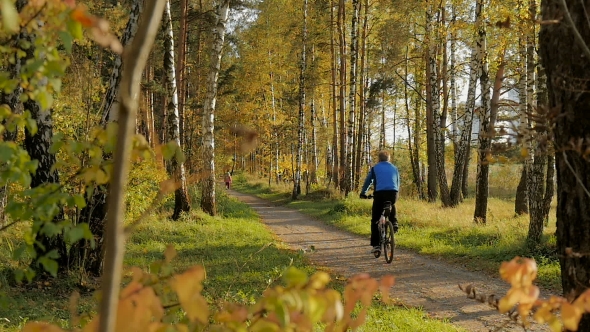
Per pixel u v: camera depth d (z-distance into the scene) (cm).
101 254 754
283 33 3055
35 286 705
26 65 211
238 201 2680
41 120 688
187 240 1246
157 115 2914
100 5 1053
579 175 254
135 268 208
